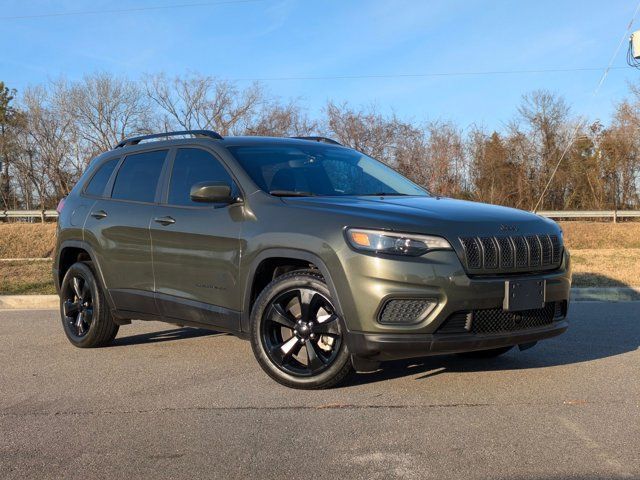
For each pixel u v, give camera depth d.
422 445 3.37
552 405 4.02
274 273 4.65
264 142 5.34
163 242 5.14
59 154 33.50
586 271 11.33
